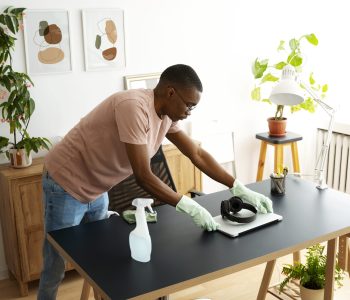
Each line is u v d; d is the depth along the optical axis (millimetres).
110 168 2090
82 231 1942
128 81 3340
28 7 2914
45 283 2295
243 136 4023
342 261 2463
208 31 3611
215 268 1621
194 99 1861
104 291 1492
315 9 4043
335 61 4207
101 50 3211
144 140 1844
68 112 3191
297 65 3646
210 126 3801
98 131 1999
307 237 1853
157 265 1646
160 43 3434
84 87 3215
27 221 2850
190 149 2229
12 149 2846
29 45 2959
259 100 3795
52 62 3057
